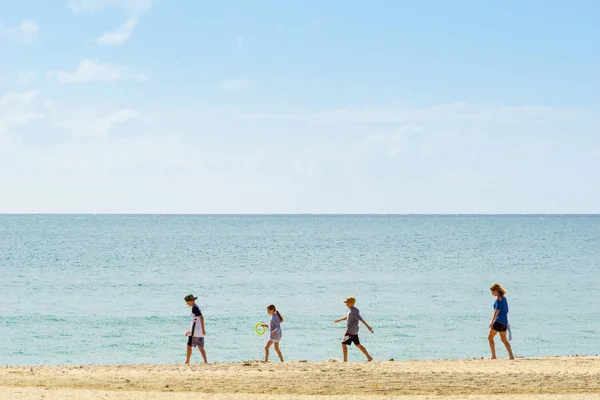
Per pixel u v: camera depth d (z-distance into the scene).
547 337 31.31
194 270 68.94
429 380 15.06
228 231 192.00
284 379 15.27
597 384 14.60
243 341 30.25
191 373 16.30
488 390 14.10
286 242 128.25
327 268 71.56
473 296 47.56
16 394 13.36
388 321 36.00
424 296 47.62
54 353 27.55
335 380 15.15
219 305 42.75
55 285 54.34
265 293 49.44
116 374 16.25
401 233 178.88
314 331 32.84
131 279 59.53
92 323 35.19
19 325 34.44
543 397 13.20
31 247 108.25
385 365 17.69
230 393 13.87
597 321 36.09
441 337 31.31
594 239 144.25
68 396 13.20
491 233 180.25
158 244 119.38
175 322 35.69
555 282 57.28
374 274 64.75
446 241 133.62
